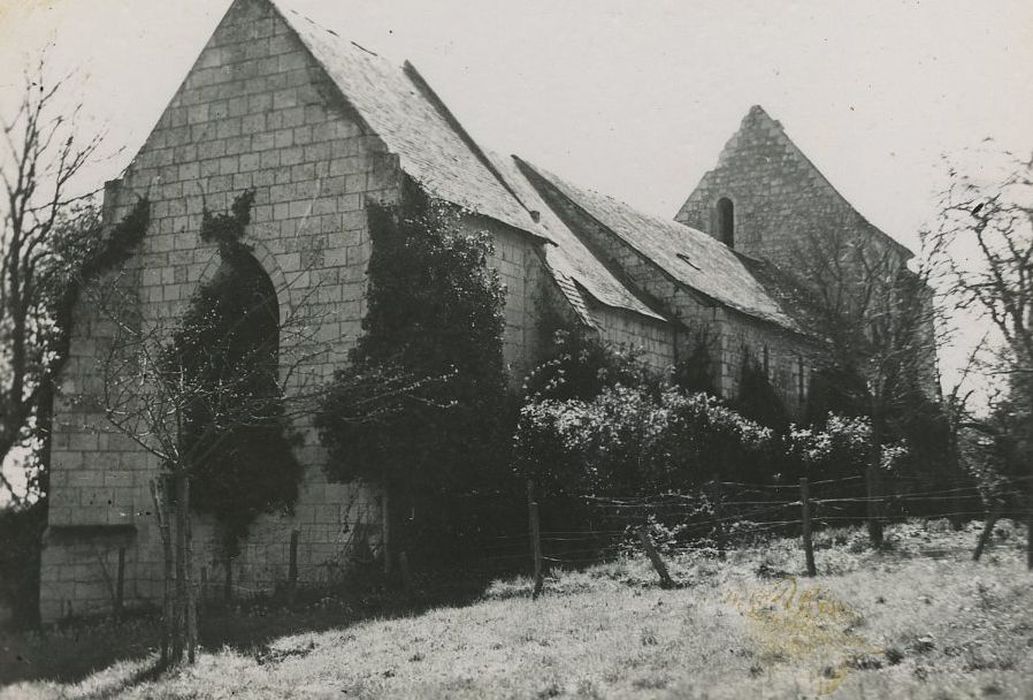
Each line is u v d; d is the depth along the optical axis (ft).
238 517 71.77
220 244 75.77
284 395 69.51
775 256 145.18
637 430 74.43
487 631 49.29
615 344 87.35
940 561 59.06
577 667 39.09
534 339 83.05
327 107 74.23
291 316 66.23
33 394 73.82
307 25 82.07
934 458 84.23
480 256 73.77
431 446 68.13
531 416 72.90
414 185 71.87
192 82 78.48
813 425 100.48
